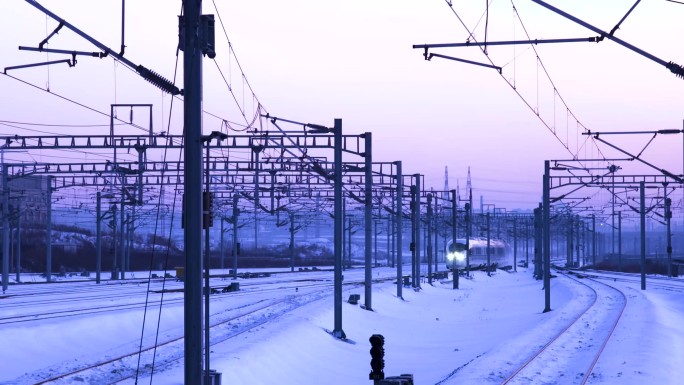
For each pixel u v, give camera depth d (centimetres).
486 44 1672
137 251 9238
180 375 1952
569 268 11606
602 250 18738
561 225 10494
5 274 4634
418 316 4259
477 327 3716
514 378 2036
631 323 3412
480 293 6569
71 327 2708
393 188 5066
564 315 3997
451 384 1981
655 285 6825
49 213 5794
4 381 1962
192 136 1458
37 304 3644
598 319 3747
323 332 2936
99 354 2430
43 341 2517
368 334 3262
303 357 2439
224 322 3142
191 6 1453
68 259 8219
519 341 2842
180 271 5312
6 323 2642
